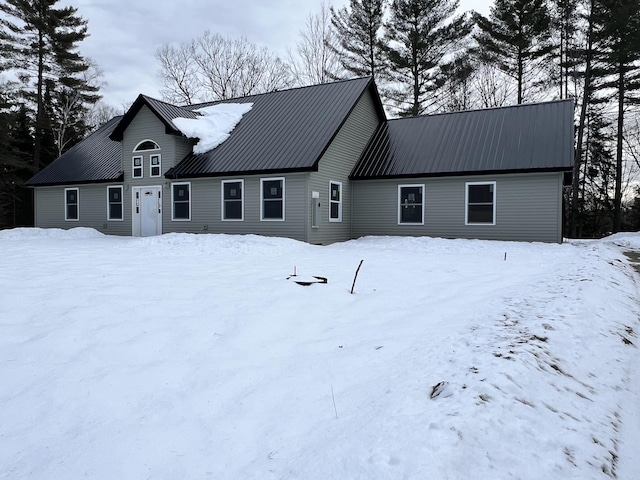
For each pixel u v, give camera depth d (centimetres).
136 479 238
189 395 333
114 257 1046
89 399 325
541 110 1670
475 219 1546
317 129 1597
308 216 1475
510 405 277
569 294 582
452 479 205
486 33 2833
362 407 299
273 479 230
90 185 1969
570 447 248
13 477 242
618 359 405
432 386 307
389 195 1686
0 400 324
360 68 3048
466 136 1686
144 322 489
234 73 3631
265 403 320
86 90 3294
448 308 576
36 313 509
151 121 1764
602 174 3155
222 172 1560
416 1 2756
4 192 3050
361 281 765
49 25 2934
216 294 631
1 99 2789
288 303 590
